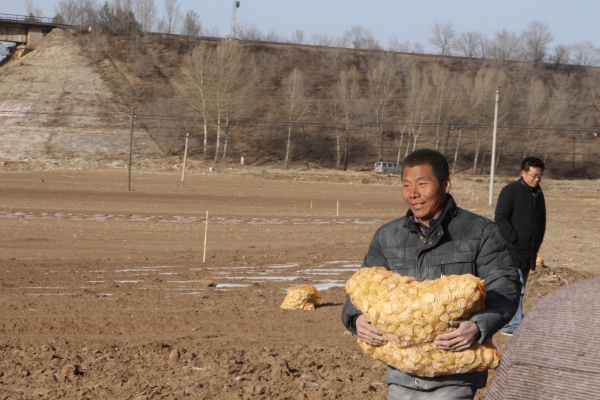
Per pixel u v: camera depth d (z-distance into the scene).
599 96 113.06
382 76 94.94
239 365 7.30
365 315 3.85
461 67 116.94
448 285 3.65
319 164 81.44
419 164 4.07
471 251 4.02
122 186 44.41
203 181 53.06
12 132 75.25
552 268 15.29
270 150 82.94
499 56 125.19
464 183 64.62
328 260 16.84
